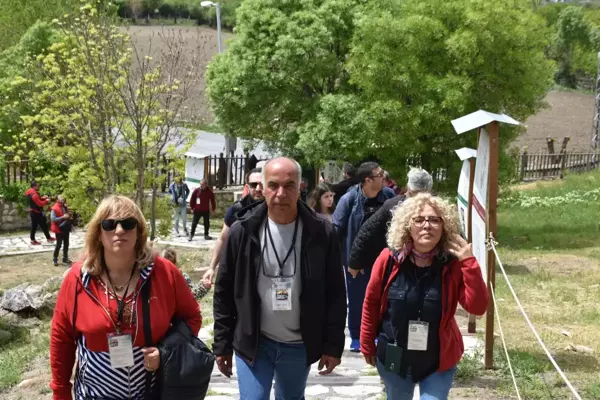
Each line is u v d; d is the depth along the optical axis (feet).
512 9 66.95
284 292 14.80
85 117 57.26
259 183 23.75
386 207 21.43
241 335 15.05
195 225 75.00
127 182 59.31
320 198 31.68
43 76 70.59
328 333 15.10
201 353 12.69
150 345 12.62
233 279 15.29
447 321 14.84
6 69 103.60
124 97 57.41
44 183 75.10
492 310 24.27
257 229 15.03
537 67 67.21
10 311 39.99
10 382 27.14
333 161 68.44
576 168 125.18
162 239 71.05
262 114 78.95
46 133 59.21
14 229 83.87
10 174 86.63
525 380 23.63
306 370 15.39
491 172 23.49
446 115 64.03
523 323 34.68
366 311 15.43
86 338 12.52
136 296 12.59
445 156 67.67
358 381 23.72
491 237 23.66
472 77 66.28
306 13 74.18
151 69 61.00
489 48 64.90
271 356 15.19
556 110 196.65
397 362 14.94
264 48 74.95
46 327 38.47
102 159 58.49
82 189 58.29
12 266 65.26
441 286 14.79
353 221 26.45
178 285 13.10
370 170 26.08
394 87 66.23
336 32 74.95
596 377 24.49
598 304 40.22
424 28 65.36
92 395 12.56
